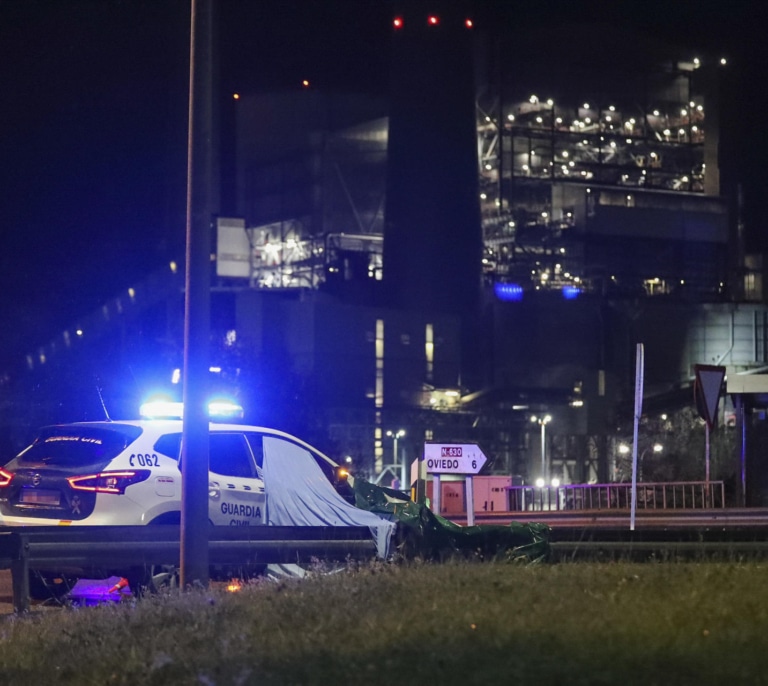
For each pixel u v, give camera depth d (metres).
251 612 32.53
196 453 38.59
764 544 45.59
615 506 132.62
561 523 100.25
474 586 33.16
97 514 46.84
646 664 22.16
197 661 27.17
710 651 23.12
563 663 22.64
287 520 50.25
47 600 46.78
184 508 38.53
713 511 104.88
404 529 45.09
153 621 33.31
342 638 27.41
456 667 23.05
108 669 28.08
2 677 29.08
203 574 38.47
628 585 32.34
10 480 48.25
